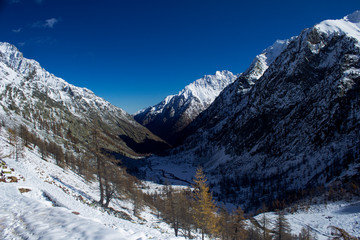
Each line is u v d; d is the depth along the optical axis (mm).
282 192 141000
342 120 171250
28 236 14594
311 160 162000
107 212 38594
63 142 181875
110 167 43406
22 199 23188
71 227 15773
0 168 31719
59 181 47438
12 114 198125
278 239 54312
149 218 57844
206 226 37719
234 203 146375
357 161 123500
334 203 88250
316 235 63094
